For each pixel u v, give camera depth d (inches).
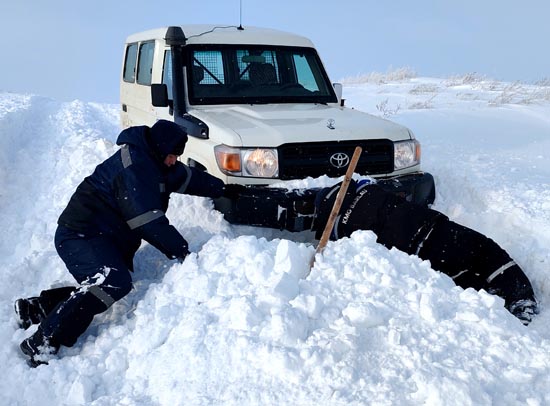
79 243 150.6
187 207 199.2
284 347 117.5
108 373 129.7
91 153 324.8
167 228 155.2
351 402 105.0
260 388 111.7
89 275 147.6
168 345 129.7
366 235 154.8
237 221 183.5
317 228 177.3
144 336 133.8
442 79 796.0
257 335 122.9
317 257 146.4
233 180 184.9
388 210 168.1
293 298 132.8
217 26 257.1
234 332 124.6
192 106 224.4
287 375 112.4
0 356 138.9
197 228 192.5
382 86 725.3
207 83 230.1
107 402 118.1
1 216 246.5
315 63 255.6
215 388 115.3
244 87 235.3
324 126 196.2
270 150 185.6
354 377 110.9
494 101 541.6
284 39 253.4
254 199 179.2
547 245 188.1
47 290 157.6
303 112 215.8
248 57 240.5
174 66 228.2
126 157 153.5
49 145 406.3
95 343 143.6
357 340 119.6
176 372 121.8
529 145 355.6
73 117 577.9
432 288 135.9
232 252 152.1
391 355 117.2
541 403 107.3
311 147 190.2
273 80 242.2
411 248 161.9
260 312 128.0
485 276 159.8
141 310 144.7
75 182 279.9
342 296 134.2
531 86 696.4
